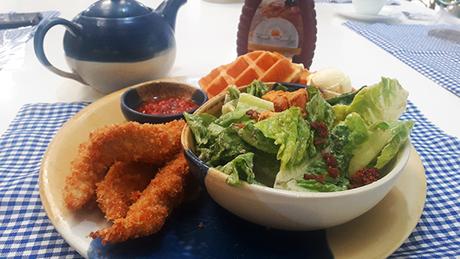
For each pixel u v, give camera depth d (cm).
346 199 18
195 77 38
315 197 18
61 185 23
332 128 22
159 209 20
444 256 20
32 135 30
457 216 23
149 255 19
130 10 35
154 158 23
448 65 45
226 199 19
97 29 34
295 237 20
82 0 70
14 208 23
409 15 64
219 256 19
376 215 21
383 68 44
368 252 19
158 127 23
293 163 20
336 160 21
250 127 20
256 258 19
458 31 57
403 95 24
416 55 47
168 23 38
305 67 39
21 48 48
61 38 52
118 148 22
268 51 37
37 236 21
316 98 23
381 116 23
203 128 23
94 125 29
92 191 22
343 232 20
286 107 23
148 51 36
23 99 36
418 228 22
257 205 19
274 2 37
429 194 25
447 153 29
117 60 35
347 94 25
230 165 19
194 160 20
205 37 53
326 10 66
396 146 21
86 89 38
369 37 53
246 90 27
